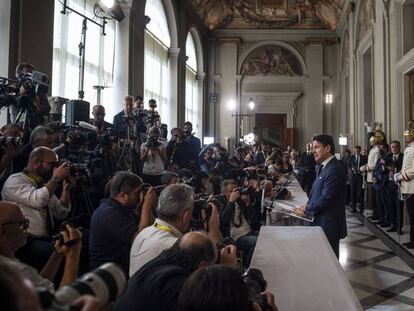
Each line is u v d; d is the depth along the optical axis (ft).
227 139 60.13
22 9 18.40
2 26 17.80
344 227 11.96
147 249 6.70
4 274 1.75
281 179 25.80
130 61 32.17
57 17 23.56
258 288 4.42
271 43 61.67
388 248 20.10
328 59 60.90
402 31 27.50
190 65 56.29
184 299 3.48
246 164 33.35
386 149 25.49
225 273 3.54
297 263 7.04
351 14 45.96
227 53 61.57
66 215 10.39
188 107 54.95
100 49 29.48
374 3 34.24
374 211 28.73
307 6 58.08
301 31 60.90
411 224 19.99
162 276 4.86
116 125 18.61
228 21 61.05
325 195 11.61
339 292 5.68
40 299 2.17
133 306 4.91
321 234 9.43
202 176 16.96
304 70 61.21
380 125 31.27
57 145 11.84
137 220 10.14
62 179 9.40
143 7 35.01
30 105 11.97
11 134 10.89
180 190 7.04
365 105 40.37
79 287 2.44
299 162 42.01
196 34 56.54
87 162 11.72
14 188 9.02
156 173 18.54
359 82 41.57
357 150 33.81
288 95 61.31
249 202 13.61
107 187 10.09
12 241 5.90
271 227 10.44
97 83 29.19
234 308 3.36
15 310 1.66
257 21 60.54
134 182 8.80
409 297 13.16
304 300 5.40
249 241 12.29
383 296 13.28
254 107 61.82
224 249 6.27
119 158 15.33
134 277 5.21
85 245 9.73
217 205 11.00
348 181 38.63
